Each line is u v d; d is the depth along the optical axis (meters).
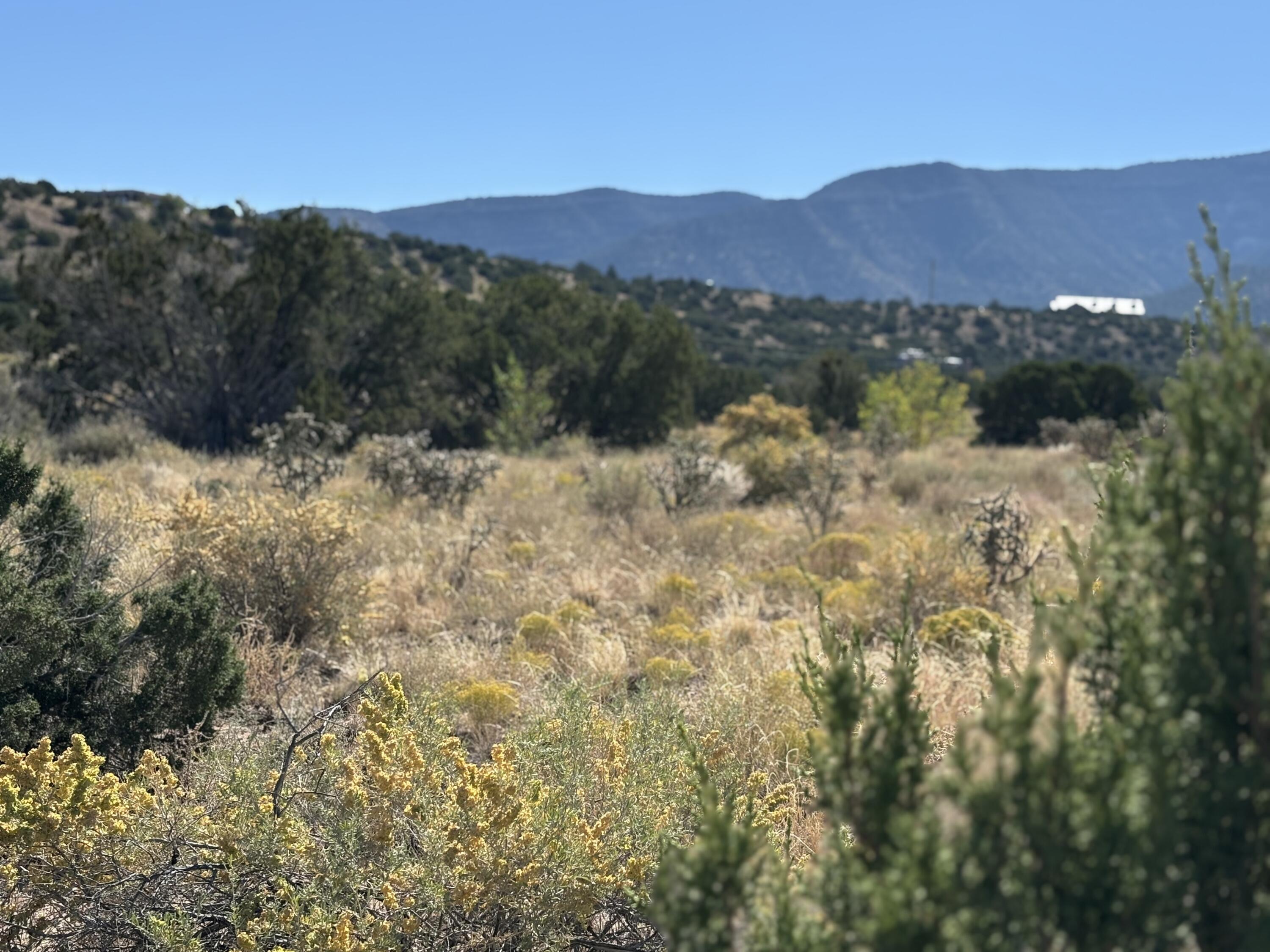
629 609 8.04
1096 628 1.44
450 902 2.99
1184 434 1.24
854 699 1.38
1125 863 1.15
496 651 6.78
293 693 5.81
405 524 11.19
